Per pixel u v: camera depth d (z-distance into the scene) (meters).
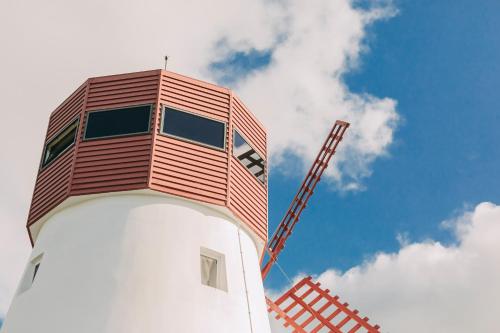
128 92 20.92
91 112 20.81
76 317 16.84
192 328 17.00
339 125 27.38
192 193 19.39
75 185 19.41
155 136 19.72
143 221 18.69
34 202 21.12
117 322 16.69
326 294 23.16
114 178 19.23
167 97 20.70
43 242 19.67
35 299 17.80
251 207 21.00
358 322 22.69
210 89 21.61
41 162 21.88
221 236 19.45
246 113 22.48
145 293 17.30
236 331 17.75
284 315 22.41
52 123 22.53
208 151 20.28
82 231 18.81
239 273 19.17
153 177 19.03
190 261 18.30
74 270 17.95
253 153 22.12
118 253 18.05
